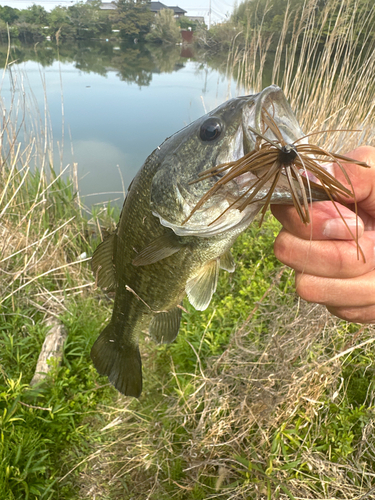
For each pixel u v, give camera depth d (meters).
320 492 0.38
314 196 0.17
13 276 0.63
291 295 0.54
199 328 0.54
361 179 0.17
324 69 0.81
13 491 0.39
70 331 0.58
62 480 0.42
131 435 0.46
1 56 2.42
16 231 0.70
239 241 0.70
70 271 0.71
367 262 0.16
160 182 0.25
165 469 0.42
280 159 0.16
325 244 0.16
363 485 0.38
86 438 0.45
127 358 0.37
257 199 0.18
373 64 0.75
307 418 0.41
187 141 0.24
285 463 0.40
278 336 0.46
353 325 0.51
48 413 0.46
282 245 0.17
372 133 0.70
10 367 0.54
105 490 0.41
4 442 0.40
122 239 0.30
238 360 0.47
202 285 0.28
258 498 0.37
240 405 0.41
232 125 0.23
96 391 0.50
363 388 0.46
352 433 0.42
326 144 0.69
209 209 0.23
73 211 0.87
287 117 0.20
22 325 0.60
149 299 0.31
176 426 0.45
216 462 0.40
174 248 0.26
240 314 0.55
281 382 0.44
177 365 0.52
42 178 0.79
